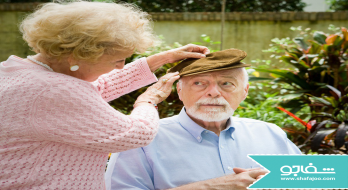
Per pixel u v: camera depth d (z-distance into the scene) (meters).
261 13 4.88
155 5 6.82
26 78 1.03
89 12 1.03
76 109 1.01
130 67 1.49
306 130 2.42
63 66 1.11
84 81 1.08
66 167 1.06
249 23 4.95
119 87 1.47
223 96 1.39
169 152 1.41
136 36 1.11
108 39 1.03
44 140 1.02
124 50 1.09
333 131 2.11
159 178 1.36
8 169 1.03
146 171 1.37
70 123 1.01
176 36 5.12
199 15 5.03
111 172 1.37
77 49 1.02
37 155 1.03
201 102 1.39
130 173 1.36
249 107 2.96
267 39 4.93
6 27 5.41
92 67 1.11
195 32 5.09
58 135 1.01
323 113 2.36
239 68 1.42
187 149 1.42
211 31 5.06
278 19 4.86
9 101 1.02
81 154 1.07
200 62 1.41
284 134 1.57
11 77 1.07
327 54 2.85
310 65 2.96
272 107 2.86
